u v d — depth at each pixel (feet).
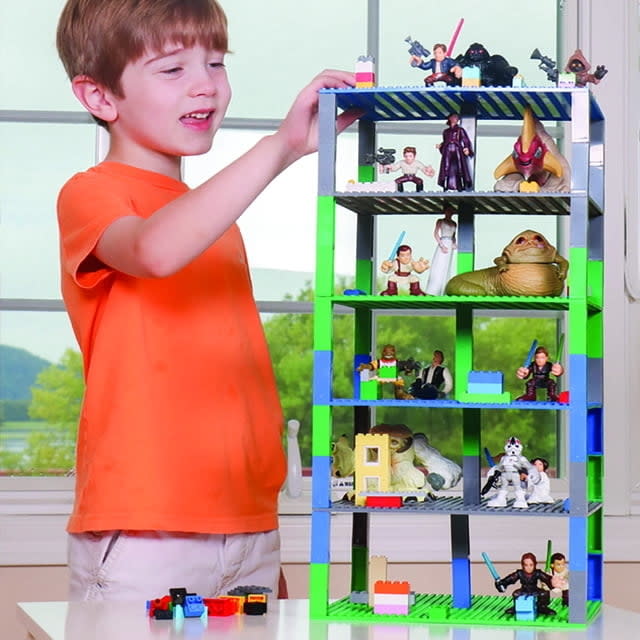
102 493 5.38
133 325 5.46
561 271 4.98
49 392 9.11
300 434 9.21
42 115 9.16
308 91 4.95
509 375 9.16
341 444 5.11
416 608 4.93
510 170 5.02
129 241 5.00
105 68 5.58
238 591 5.15
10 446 9.05
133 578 5.38
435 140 9.21
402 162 5.13
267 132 9.24
